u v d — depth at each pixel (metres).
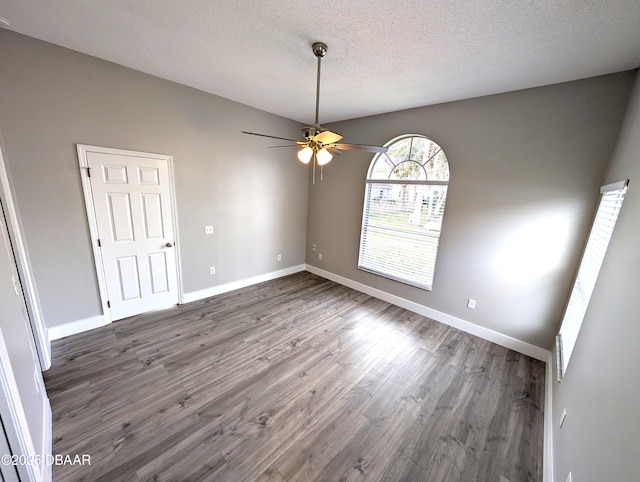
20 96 2.18
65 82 2.36
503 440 1.80
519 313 2.80
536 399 2.17
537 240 2.62
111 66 2.57
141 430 1.72
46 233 2.46
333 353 2.66
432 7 1.55
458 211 3.12
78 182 2.56
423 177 3.43
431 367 2.52
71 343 2.59
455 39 1.86
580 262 2.35
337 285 4.52
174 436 1.70
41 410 1.55
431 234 3.41
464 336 3.09
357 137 4.04
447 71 2.34
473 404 2.09
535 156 2.56
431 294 3.47
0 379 1.03
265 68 2.52
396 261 3.80
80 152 2.52
